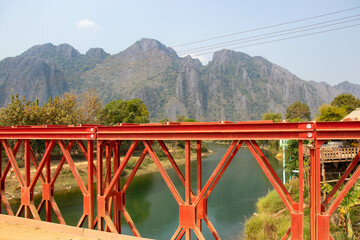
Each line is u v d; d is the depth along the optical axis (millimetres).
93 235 10289
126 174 45312
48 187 11812
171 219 23969
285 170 27109
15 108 40250
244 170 45969
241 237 19094
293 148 26938
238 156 65000
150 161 55656
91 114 62062
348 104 54969
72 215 24328
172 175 45156
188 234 8930
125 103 77688
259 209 22922
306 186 21375
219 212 25031
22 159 40656
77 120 50500
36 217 11742
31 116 39812
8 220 12258
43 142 39875
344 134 7434
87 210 10523
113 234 9945
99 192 10273
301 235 7621
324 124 7570
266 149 75438
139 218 24359
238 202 27969
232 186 35062
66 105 49812
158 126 9320
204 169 50188
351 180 7398
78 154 49438
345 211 14273
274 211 21203
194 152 74500
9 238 10633
